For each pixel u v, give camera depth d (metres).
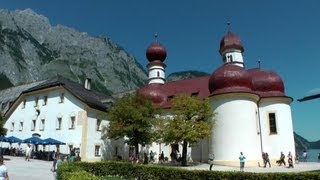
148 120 41.62
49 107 50.12
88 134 45.28
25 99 54.31
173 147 45.72
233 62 55.06
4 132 46.66
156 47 64.31
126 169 25.34
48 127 49.28
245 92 38.78
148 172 23.80
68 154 43.34
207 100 39.34
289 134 42.59
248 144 37.72
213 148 38.94
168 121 39.88
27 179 22.97
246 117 38.47
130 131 41.38
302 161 52.66
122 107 42.38
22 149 51.88
